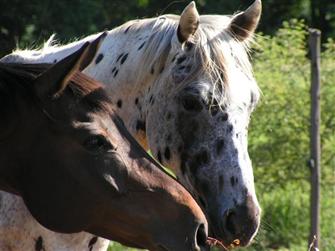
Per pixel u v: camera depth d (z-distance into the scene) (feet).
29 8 88.94
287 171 59.82
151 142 27.32
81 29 91.35
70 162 22.82
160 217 23.17
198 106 26.20
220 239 25.93
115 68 27.81
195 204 23.47
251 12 27.32
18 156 22.95
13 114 22.88
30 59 28.37
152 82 27.17
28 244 25.96
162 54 26.96
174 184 23.48
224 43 26.66
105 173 22.88
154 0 97.86
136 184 23.16
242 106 26.25
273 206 59.31
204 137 26.16
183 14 26.43
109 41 28.27
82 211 22.91
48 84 22.82
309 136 57.72
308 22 114.01
